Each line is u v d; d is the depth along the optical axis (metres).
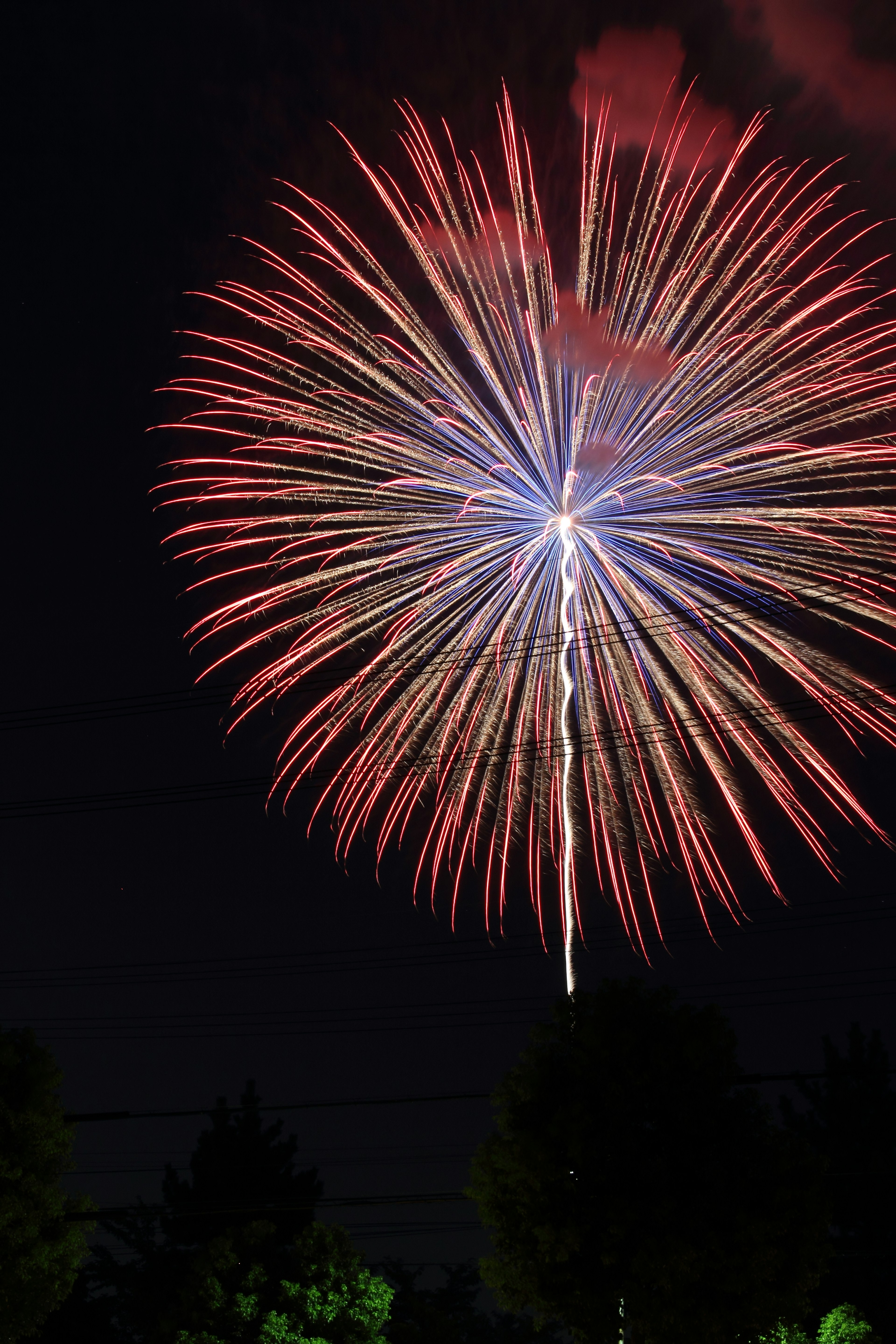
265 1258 38.09
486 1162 26.14
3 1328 27.02
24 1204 27.02
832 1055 44.25
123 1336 45.31
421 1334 41.91
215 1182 45.75
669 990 26.53
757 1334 24.05
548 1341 51.62
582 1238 23.97
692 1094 25.25
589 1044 26.00
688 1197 24.23
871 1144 41.97
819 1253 24.39
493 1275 25.11
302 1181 45.91
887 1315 38.81
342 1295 36.12
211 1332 35.34
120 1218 31.70
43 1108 28.56
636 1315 23.70
